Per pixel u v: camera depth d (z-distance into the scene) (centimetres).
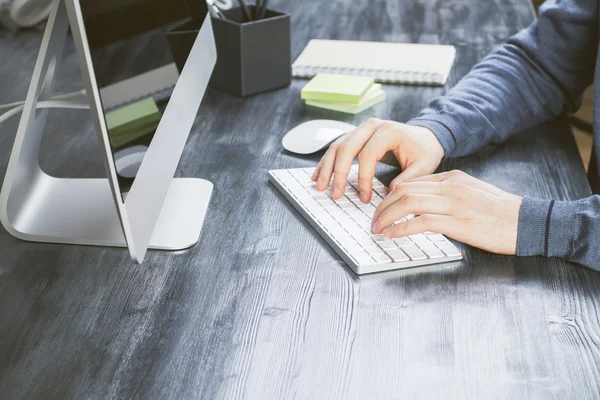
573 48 115
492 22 163
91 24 66
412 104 124
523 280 79
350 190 96
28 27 152
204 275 80
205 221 90
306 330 71
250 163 105
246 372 65
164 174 81
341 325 71
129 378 65
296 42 150
